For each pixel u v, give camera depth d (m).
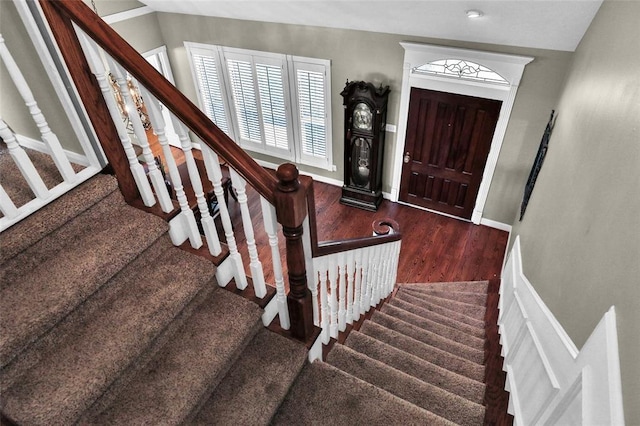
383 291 3.46
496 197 4.92
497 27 3.54
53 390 1.33
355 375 2.10
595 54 2.57
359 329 2.81
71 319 1.53
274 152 6.28
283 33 5.02
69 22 1.45
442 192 5.27
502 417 2.32
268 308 1.90
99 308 1.62
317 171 6.13
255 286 1.82
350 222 5.41
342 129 5.47
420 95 4.68
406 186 5.48
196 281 1.73
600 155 1.95
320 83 5.18
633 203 1.38
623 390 1.14
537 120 4.18
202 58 5.84
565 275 2.01
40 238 1.59
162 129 1.58
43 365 1.41
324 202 5.77
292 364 1.74
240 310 1.79
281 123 5.87
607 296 1.43
